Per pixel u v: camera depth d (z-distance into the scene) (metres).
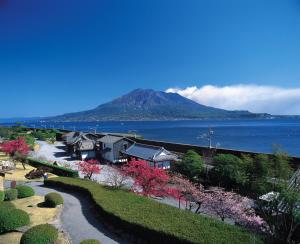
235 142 116.00
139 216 19.02
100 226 20.45
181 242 15.42
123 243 17.86
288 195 16.80
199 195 28.16
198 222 17.62
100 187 28.42
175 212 19.73
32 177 39.28
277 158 28.53
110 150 58.88
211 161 41.88
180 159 45.19
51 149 80.75
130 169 29.95
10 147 46.69
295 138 127.88
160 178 28.45
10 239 17.38
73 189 30.08
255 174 30.34
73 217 22.31
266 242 15.12
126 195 24.84
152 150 49.84
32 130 124.25
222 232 15.91
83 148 63.84
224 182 34.53
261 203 21.06
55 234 16.14
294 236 17.66
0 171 41.56
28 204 24.94
